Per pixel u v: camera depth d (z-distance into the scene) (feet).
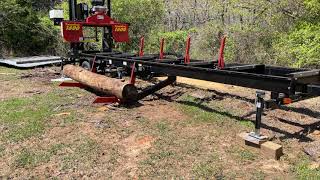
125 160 14.56
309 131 17.42
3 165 14.17
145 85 29.22
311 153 14.74
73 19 34.17
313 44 30.35
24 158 14.67
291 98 15.29
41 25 53.88
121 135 17.29
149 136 17.12
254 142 15.26
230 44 40.96
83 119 19.71
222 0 45.16
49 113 20.70
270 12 37.24
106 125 18.65
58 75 34.91
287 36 34.30
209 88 27.68
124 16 49.70
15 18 52.31
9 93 26.32
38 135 17.24
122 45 50.42
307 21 32.94
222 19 45.96
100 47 48.62
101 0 34.22
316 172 13.23
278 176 13.09
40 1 65.16
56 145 15.98
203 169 13.58
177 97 24.98
